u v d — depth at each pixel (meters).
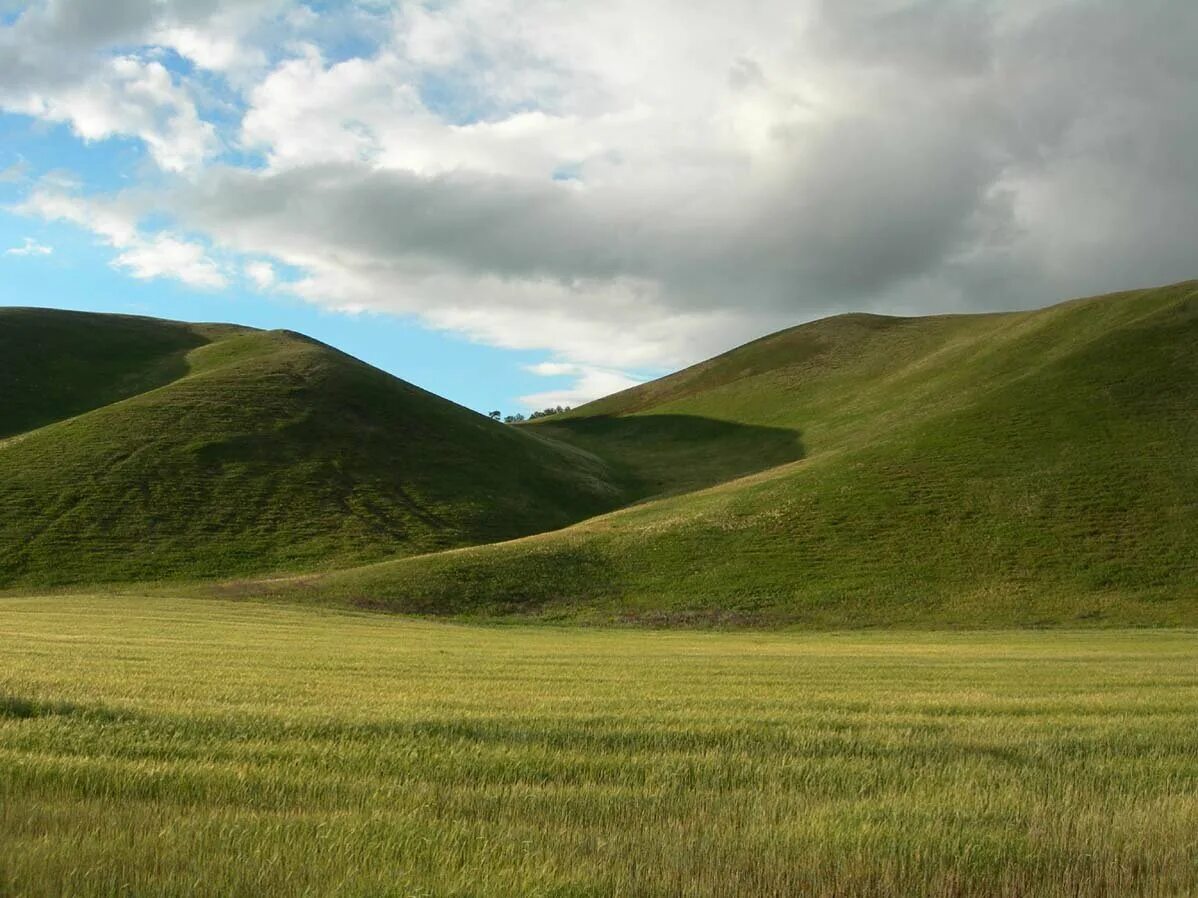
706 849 8.05
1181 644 36.81
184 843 7.67
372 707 14.60
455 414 110.38
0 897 6.50
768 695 17.84
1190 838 8.66
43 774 9.60
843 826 8.73
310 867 7.25
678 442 131.12
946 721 14.38
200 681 18.02
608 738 12.54
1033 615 47.19
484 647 32.31
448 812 9.08
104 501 70.75
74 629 32.75
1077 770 11.28
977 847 8.21
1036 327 108.38
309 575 57.94
